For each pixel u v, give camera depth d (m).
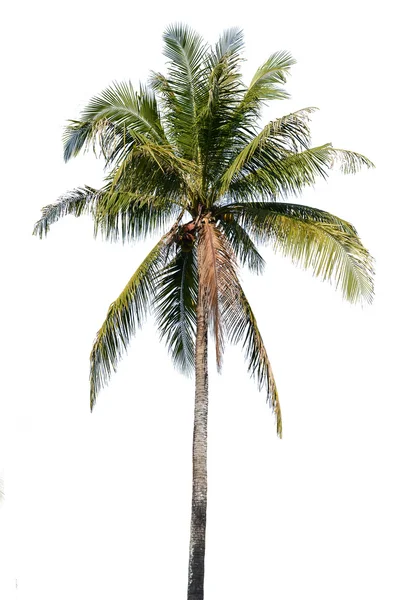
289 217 17.86
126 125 18.14
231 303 16.16
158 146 16.69
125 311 18.62
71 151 18.22
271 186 17.98
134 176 17.20
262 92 17.75
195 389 17.47
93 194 18.89
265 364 17.97
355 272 16.92
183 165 17.19
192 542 16.45
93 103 17.94
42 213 19.25
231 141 18.28
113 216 18.66
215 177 18.38
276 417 17.78
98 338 18.38
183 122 18.41
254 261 20.28
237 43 17.94
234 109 17.88
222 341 15.50
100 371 18.50
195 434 17.16
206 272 16.33
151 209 18.56
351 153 17.38
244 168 17.91
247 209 18.44
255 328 18.14
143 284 18.77
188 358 21.88
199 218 18.17
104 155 17.62
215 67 17.38
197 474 16.88
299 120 16.33
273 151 17.33
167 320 21.17
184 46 18.50
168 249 18.59
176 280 20.45
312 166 17.52
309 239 17.39
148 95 18.59
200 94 18.33
